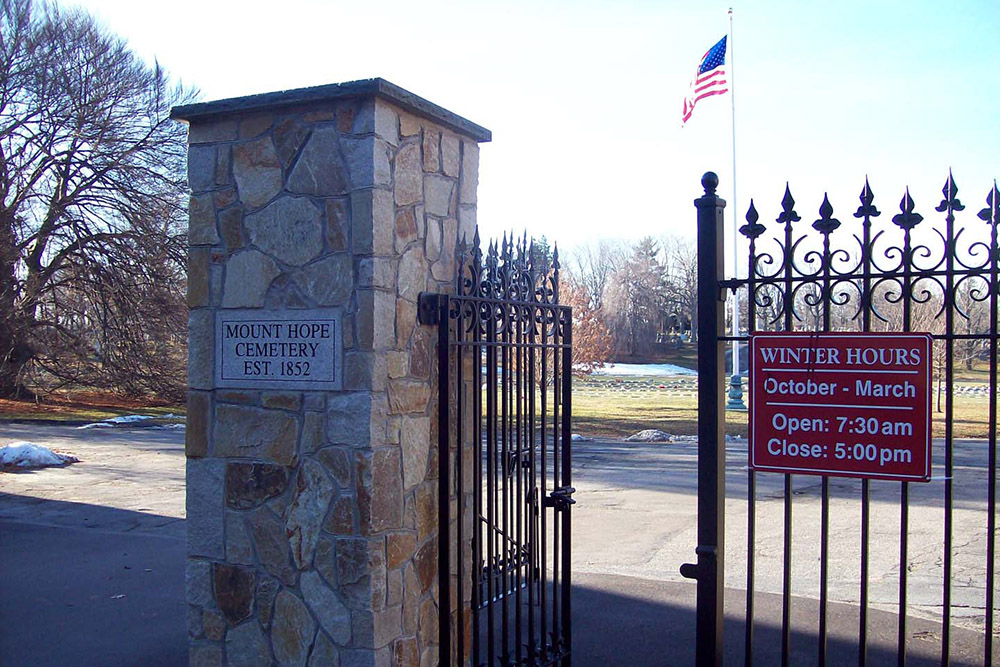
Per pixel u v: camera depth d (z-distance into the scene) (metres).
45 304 26.80
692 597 6.85
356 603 4.30
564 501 4.98
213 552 4.68
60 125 25.56
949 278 3.52
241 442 4.61
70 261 26.31
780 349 3.83
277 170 4.52
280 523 4.50
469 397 5.05
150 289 26.17
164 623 6.25
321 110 4.40
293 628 4.46
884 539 8.99
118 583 7.30
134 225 26.00
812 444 3.78
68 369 27.30
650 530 9.66
